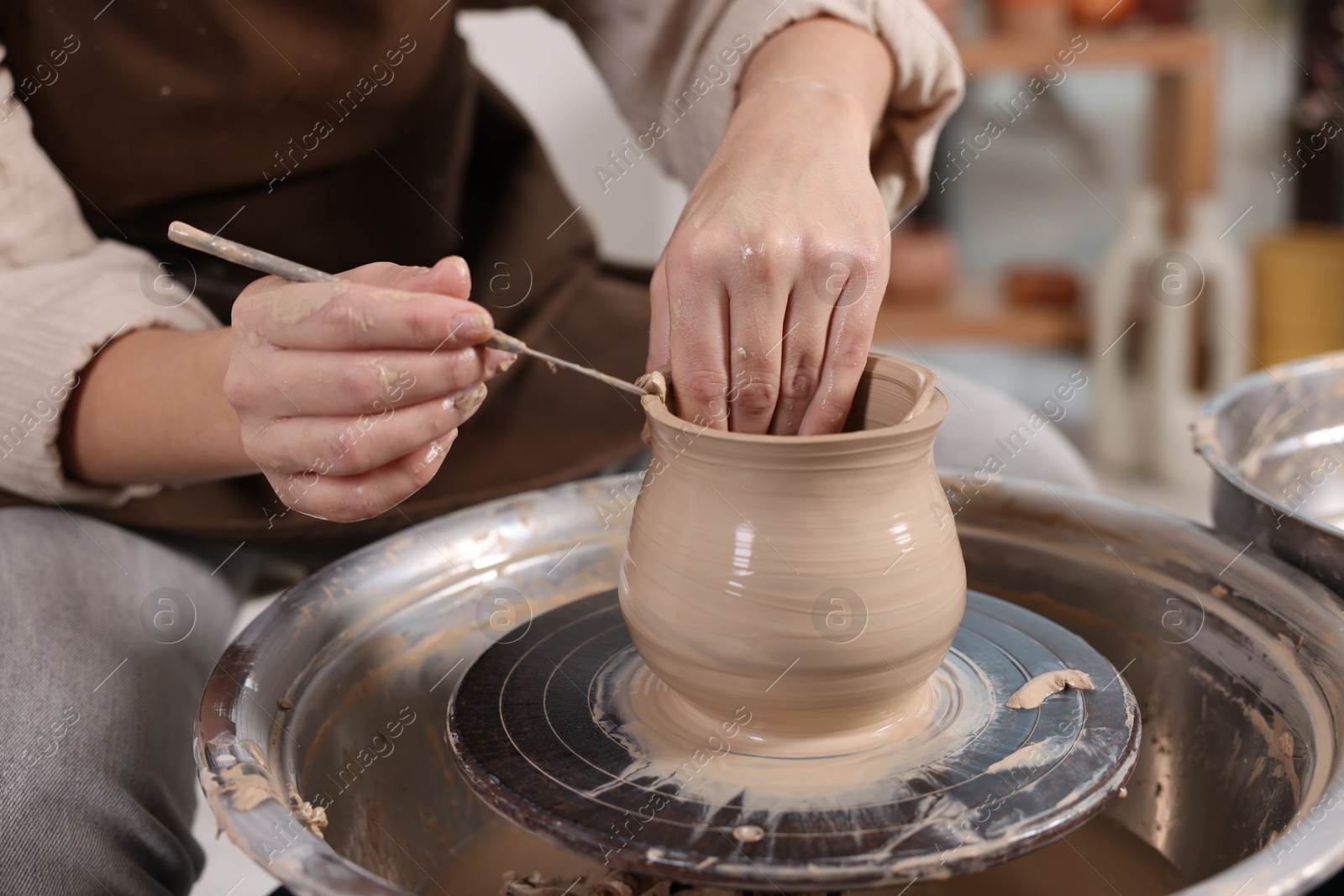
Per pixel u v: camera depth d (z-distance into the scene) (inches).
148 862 29.2
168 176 42.1
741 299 25.4
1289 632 27.2
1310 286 87.0
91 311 33.2
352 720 28.9
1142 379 95.0
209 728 24.3
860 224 26.5
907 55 38.1
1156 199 88.8
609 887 24.4
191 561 38.4
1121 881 27.9
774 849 20.4
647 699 26.0
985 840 20.4
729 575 22.6
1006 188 115.4
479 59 84.4
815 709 23.1
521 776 23.1
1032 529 34.0
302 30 40.5
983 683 26.2
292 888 19.4
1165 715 30.3
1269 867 18.6
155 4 39.1
